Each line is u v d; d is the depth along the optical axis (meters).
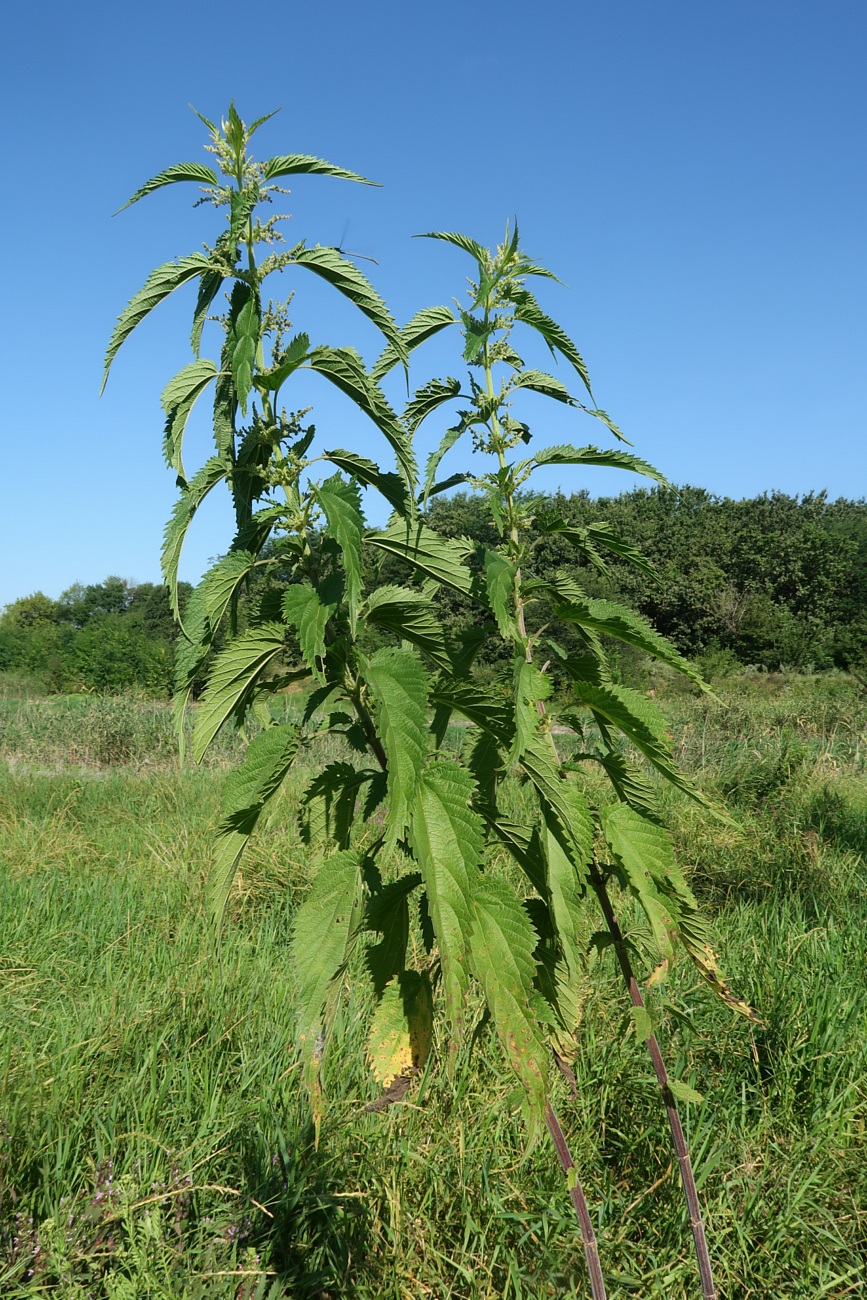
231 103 1.66
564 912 1.82
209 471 1.64
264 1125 2.84
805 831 6.59
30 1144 2.63
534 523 2.04
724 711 12.80
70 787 9.28
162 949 4.35
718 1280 2.36
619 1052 3.23
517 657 1.78
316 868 1.91
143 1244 2.20
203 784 9.28
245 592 1.77
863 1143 2.90
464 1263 2.37
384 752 1.72
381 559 1.86
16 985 3.99
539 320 2.03
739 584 44.81
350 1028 3.35
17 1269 2.17
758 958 4.01
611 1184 2.71
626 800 2.05
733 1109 2.96
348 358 1.62
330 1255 2.43
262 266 1.67
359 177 1.69
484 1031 3.13
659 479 2.02
